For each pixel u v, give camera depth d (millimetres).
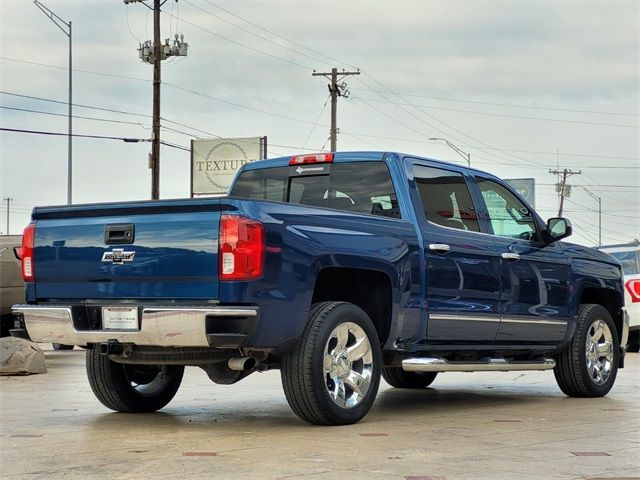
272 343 7078
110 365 8273
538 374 13273
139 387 8594
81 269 7523
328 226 7496
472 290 8797
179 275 7062
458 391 10906
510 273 9273
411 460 6016
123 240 7336
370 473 5586
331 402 7418
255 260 6902
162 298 7164
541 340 9734
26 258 7832
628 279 19312
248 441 6758
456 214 9000
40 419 8062
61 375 12883
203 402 9422
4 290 17688
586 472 5672
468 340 8859
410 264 8156
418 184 8672
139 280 7254
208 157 50250
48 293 7738
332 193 8914
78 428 7469
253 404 9234
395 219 8219
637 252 19438
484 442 6777
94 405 9164
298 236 7215
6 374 12727
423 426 7629
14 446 6535
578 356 10094
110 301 7426
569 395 10328
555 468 5789
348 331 7625
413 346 8312
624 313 10914
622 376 12969
